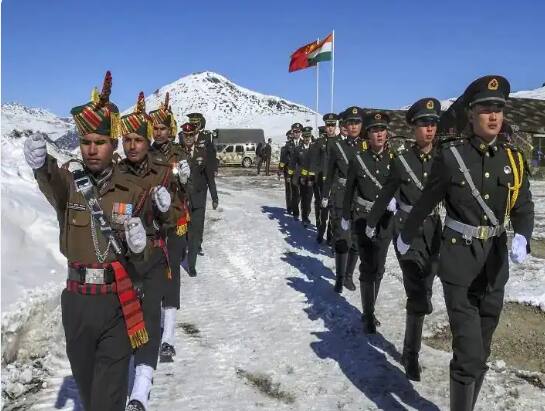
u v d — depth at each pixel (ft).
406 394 13.92
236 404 13.42
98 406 9.76
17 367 14.42
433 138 15.42
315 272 26.25
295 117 290.56
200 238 28.17
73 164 13.75
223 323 19.34
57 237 20.04
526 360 15.85
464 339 11.26
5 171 25.39
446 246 11.71
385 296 21.93
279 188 67.67
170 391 14.05
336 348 16.96
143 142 14.30
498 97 11.16
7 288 15.60
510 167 11.41
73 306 9.69
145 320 11.94
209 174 25.99
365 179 18.33
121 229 9.78
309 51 75.25
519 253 11.25
